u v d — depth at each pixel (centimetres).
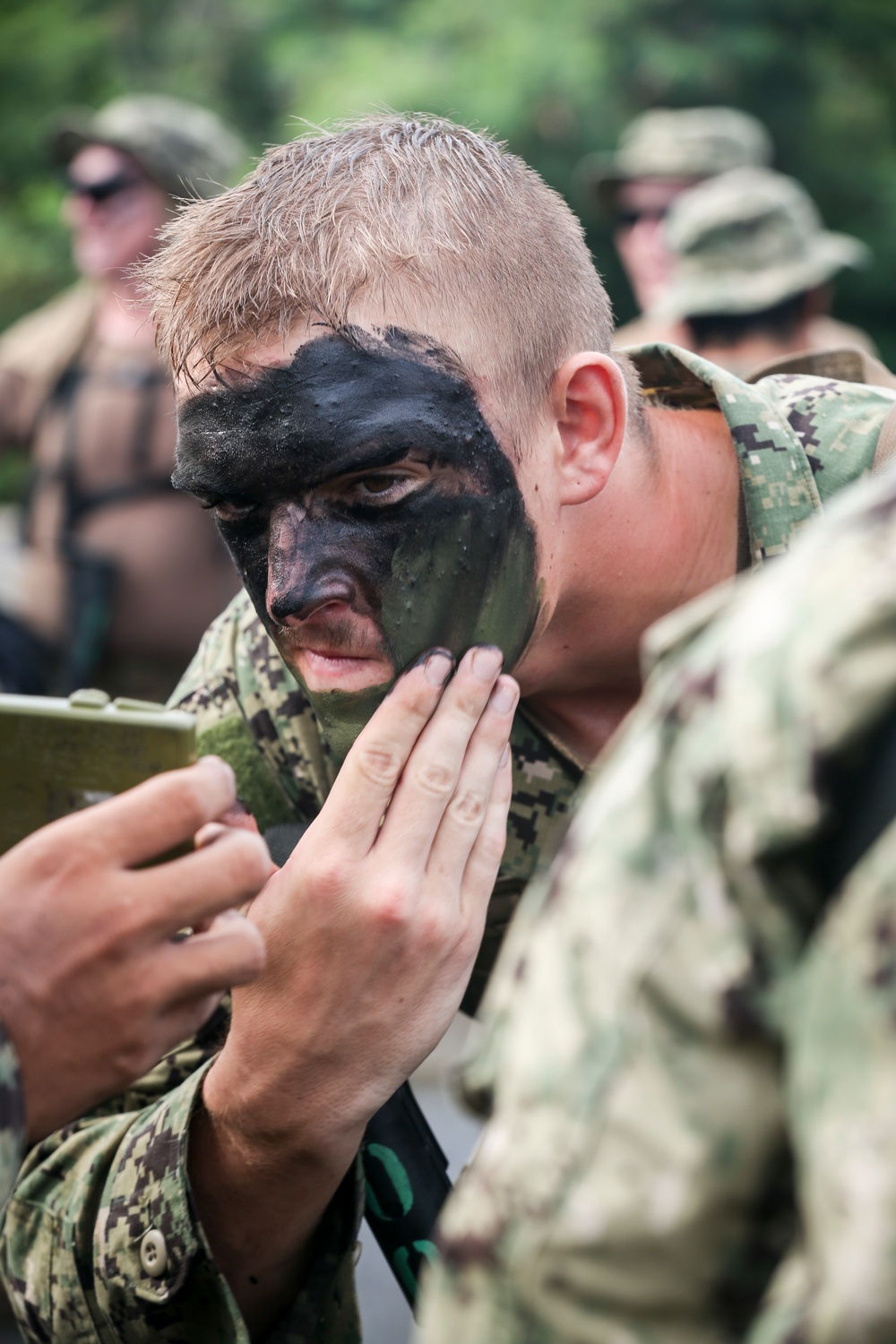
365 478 167
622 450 188
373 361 166
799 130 979
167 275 176
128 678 466
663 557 192
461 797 168
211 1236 178
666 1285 89
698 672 94
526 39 885
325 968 165
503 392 173
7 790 135
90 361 466
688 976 89
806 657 88
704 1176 88
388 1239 188
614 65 911
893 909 82
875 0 973
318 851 166
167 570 459
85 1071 126
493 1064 103
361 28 943
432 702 167
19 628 457
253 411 166
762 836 88
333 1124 169
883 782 86
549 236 183
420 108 878
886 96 1009
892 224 988
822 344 604
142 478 458
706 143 665
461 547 171
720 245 573
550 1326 90
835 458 195
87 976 124
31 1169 193
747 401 192
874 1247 80
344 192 171
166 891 124
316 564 167
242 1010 169
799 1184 86
